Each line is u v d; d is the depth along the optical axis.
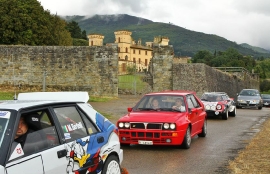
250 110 30.61
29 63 35.50
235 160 9.55
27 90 35.12
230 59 125.75
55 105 5.61
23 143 4.88
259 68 124.81
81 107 6.19
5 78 35.34
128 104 28.22
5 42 49.16
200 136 13.92
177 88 39.22
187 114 11.62
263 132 15.09
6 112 4.85
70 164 5.34
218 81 46.16
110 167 6.30
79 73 35.72
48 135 5.29
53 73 35.72
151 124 10.73
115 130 6.77
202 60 131.12
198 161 9.54
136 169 8.62
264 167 8.62
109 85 35.50
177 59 86.56
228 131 15.84
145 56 123.62
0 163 4.33
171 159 9.78
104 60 35.47
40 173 4.77
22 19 49.28
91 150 5.86
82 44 103.88
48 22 52.94
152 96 12.50
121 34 117.12
